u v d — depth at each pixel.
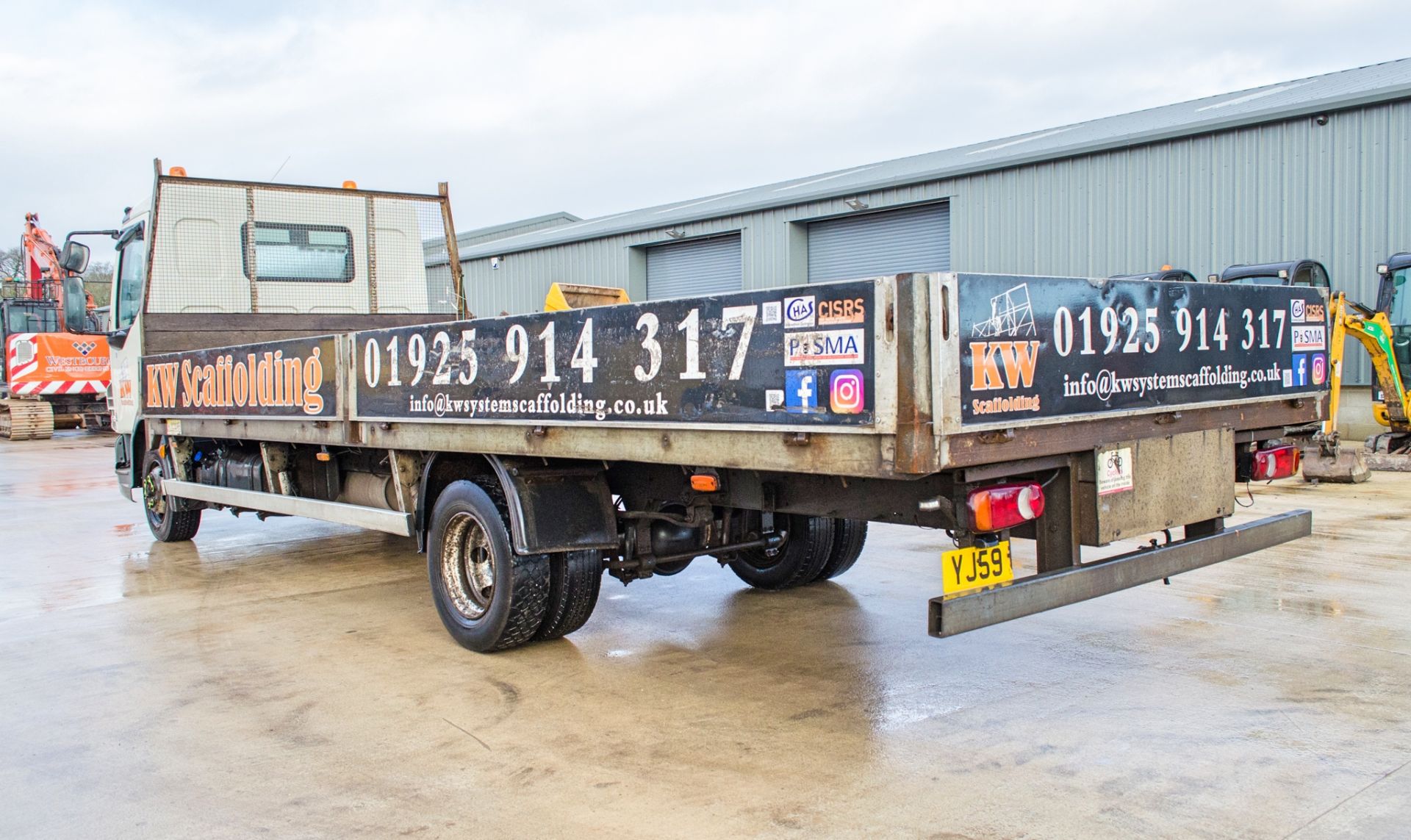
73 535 8.99
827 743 3.82
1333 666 4.58
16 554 8.05
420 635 5.50
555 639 5.21
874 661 4.85
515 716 4.18
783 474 4.26
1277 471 4.83
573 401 4.28
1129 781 3.41
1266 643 4.95
